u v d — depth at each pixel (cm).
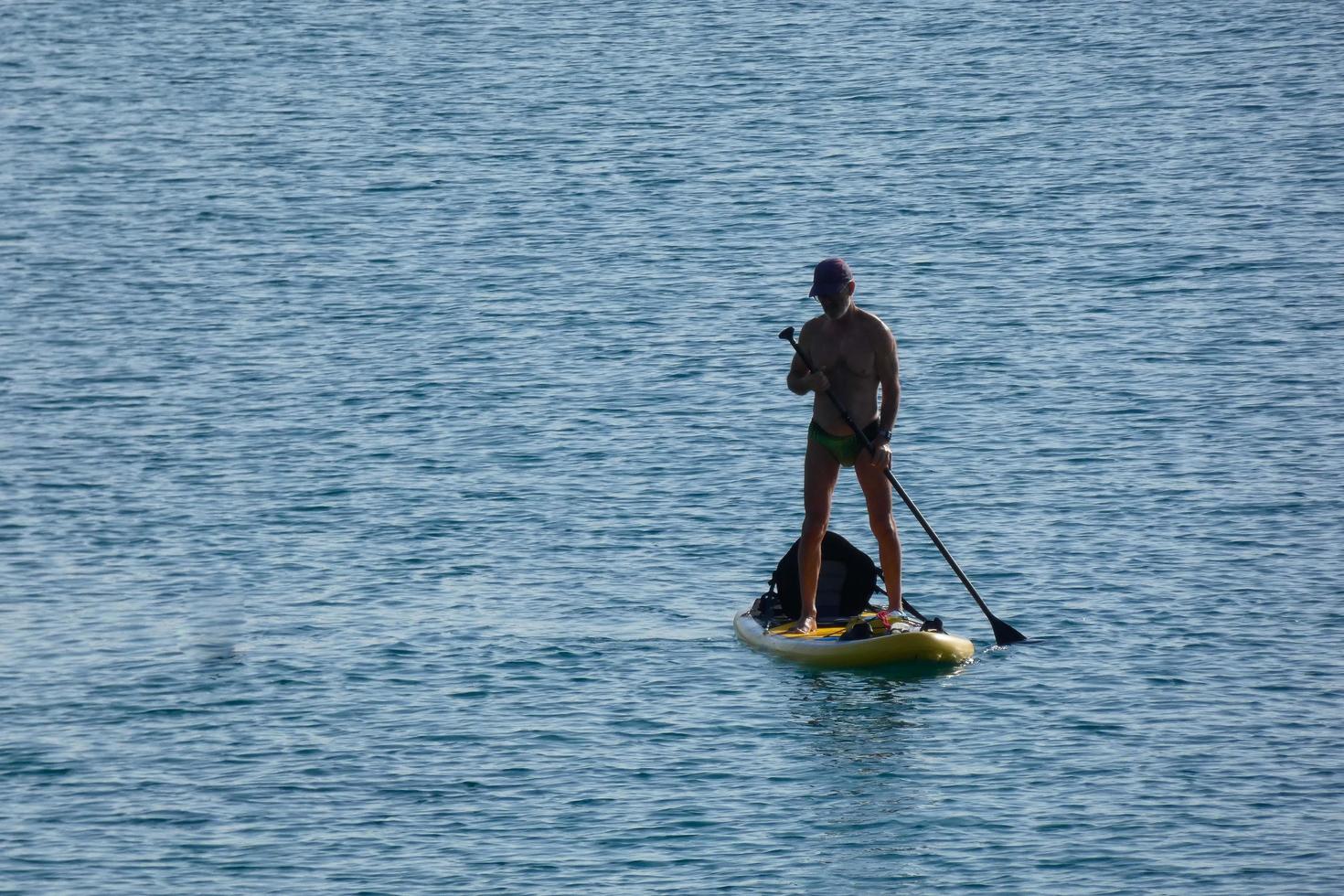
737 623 5816
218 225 12081
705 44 17950
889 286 10431
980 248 11150
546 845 4372
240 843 4397
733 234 11650
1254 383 8450
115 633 5872
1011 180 12744
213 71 17100
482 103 15650
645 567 6444
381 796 4650
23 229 12006
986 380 8669
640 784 4709
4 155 14062
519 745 4956
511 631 5841
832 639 5538
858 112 14988
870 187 12719
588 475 7444
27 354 9400
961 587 6197
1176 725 5006
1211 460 7431
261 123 15075
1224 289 10056
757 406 8350
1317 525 6662
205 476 7531
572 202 12538
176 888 4178
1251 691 5225
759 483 7319
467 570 6431
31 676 5506
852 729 5038
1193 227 11350
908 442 7812
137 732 5075
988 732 4997
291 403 8531
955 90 15688
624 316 9931
